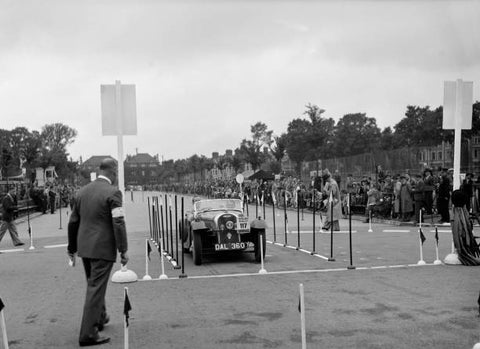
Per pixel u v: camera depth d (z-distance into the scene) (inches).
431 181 829.8
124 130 432.1
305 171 1550.2
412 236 656.4
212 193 2054.6
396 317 274.2
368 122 3553.2
